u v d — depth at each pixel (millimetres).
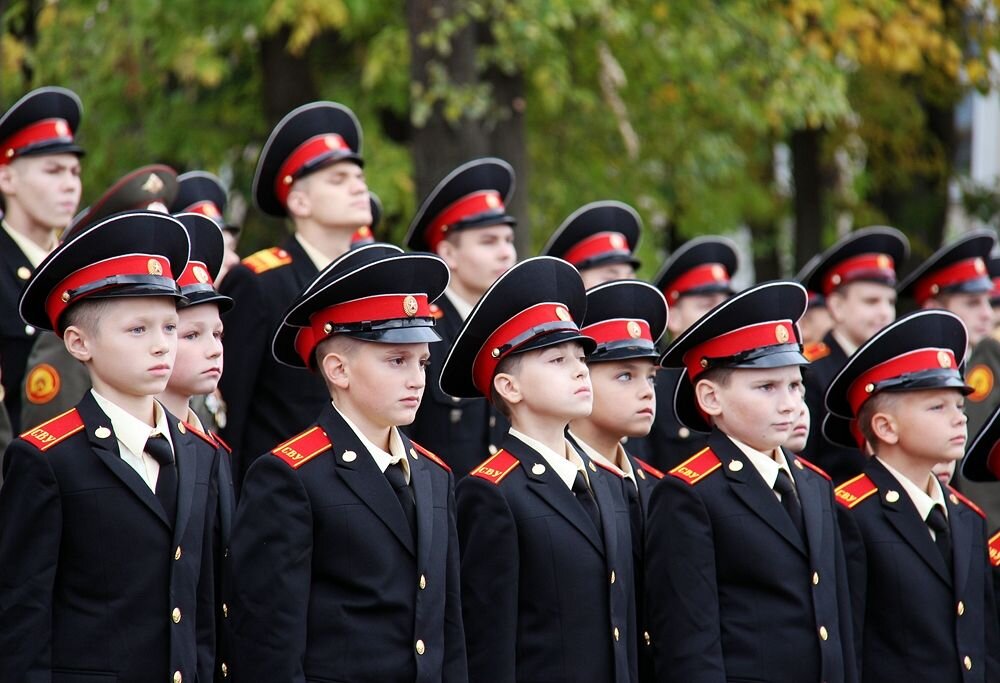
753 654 14992
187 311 15289
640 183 44906
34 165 19594
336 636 13320
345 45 40125
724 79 39312
